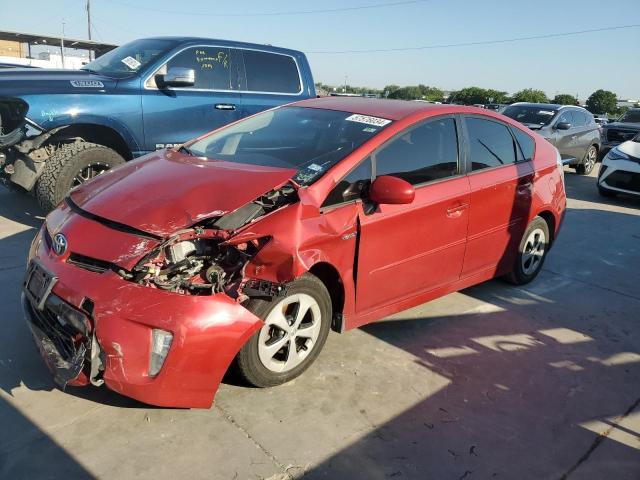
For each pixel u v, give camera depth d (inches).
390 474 99.9
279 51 285.0
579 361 148.0
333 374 130.5
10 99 199.8
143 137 233.1
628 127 589.6
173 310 97.9
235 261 110.3
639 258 249.8
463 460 105.4
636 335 167.0
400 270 141.2
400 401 122.4
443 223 148.8
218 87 257.1
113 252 102.0
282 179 118.0
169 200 110.8
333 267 123.4
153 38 258.5
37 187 211.2
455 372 136.7
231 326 102.1
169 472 95.7
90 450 99.3
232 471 97.0
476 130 165.8
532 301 186.7
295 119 157.4
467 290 191.3
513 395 129.0
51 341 105.7
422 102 167.3
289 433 108.1
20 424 104.5
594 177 506.9
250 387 122.0
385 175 135.0
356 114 151.7
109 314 96.3
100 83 220.8
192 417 110.3
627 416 124.6
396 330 156.5
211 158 141.6
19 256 185.6
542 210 189.5
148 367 97.5
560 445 112.6
